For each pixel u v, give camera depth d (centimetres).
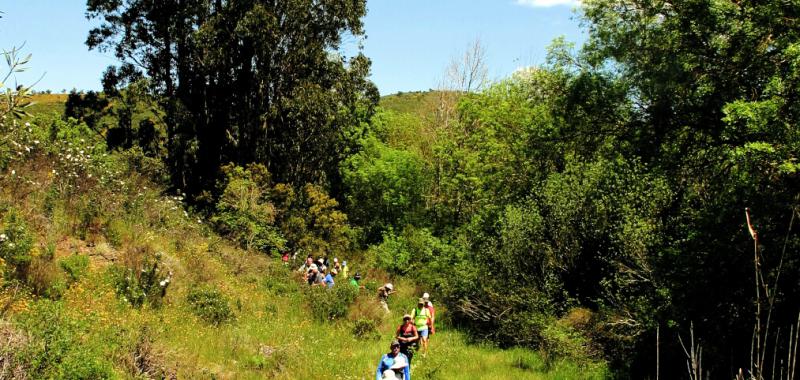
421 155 3591
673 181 1454
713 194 1255
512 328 1541
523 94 2612
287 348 1248
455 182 2831
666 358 1158
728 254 1071
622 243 1364
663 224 1330
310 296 1798
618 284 1284
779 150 994
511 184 2378
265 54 3195
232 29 3134
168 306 1315
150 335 980
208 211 2736
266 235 2612
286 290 1888
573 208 1562
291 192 2902
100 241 1400
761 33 1341
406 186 3338
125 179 1881
